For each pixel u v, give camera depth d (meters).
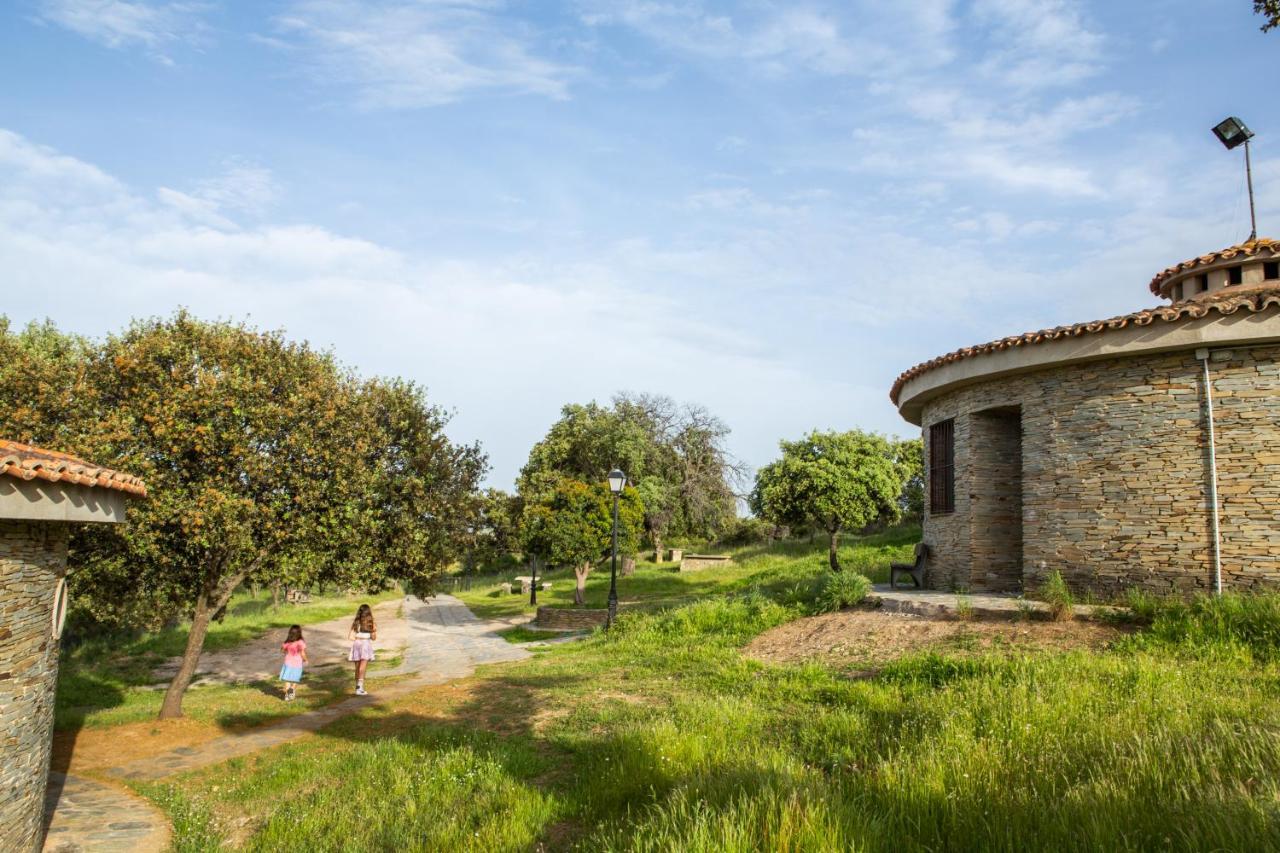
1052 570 12.58
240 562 11.81
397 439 14.81
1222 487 10.92
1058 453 12.66
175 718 12.28
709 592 25.11
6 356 13.20
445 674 16.02
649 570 38.44
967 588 14.50
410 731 10.83
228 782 9.12
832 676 10.77
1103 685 8.11
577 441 43.53
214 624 26.66
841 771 6.75
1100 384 12.20
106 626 21.69
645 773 7.12
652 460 42.19
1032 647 10.30
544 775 8.19
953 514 15.31
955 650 10.66
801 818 4.88
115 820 7.82
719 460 43.31
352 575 13.15
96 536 11.12
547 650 18.55
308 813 7.66
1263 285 12.16
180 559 11.62
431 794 7.86
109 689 15.76
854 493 22.41
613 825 6.08
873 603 13.88
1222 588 10.73
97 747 10.77
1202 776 5.20
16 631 6.45
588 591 33.44
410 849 6.37
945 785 5.67
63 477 6.21
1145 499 11.56
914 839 4.91
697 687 11.34
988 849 4.52
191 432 11.08
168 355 11.64
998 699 7.86
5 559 6.27
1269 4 7.27
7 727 6.29
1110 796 4.89
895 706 8.76
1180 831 4.19
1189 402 11.29
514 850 6.09
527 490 32.16
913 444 38.66
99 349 11.90
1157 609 10.46
